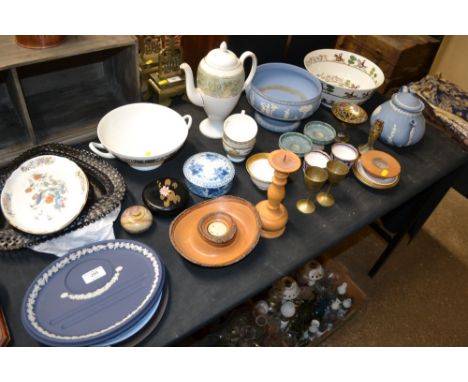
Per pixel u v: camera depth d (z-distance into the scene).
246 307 1.24
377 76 1.30
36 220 0.80
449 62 2.30
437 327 1.51
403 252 1.77
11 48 0.84
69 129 1.01
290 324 1.29
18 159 0.88
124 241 0.76
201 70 0.95
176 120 1.00
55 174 0.86
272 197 0.83
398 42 1.93
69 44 0.88
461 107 1.72
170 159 1.01
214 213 0.82
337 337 1.44
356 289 1.39
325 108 1.29
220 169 0.94
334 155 1.02
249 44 1.36
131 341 0.67
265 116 1.13
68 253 0.73
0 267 0.75
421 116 1.12
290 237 0.88
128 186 0.94
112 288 0.71
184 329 0.70
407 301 1.59
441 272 1.71
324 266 1.46
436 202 1.32
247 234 0.84
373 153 1.06
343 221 0.93
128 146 0.98
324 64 1.38
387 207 0.98
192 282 0.77
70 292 0.70
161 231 0.85
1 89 1.04
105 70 1.19
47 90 1.14
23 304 0.66
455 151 1.19
